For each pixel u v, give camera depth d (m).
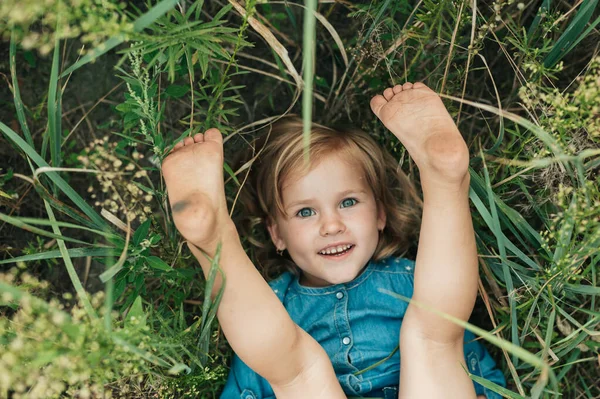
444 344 1.41
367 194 1.60
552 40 1.63
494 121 1.78
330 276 1.57
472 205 1.67
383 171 1.71
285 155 1.60
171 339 1.29
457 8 1.50
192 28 1.34
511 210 1.46
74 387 1.25
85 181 1.82
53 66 1.26
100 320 1.09
